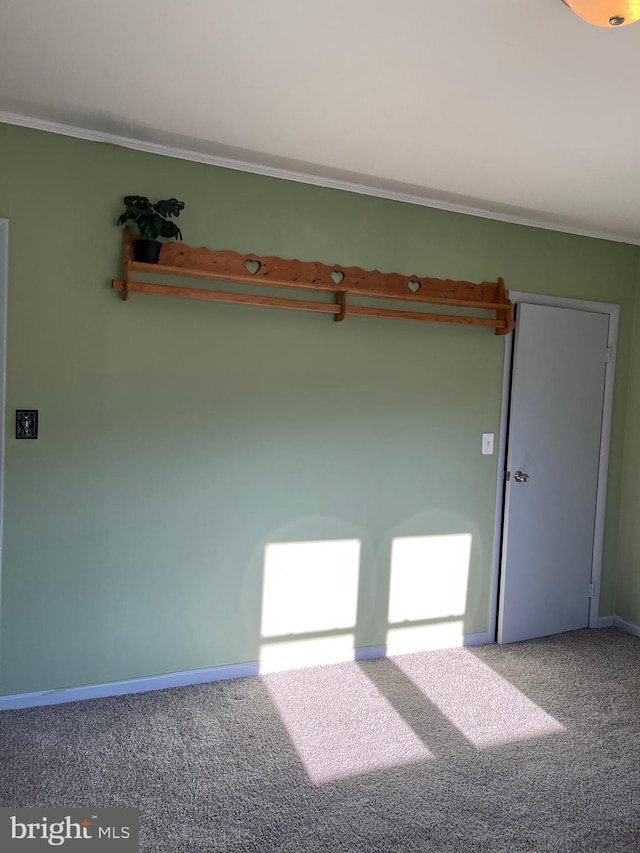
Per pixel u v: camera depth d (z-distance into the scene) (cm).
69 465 271
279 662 318
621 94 211
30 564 268
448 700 294
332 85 213
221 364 295
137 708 275
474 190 315
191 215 285
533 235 365
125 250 270
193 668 299
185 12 173
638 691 310
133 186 273
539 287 368
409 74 203
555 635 383
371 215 322
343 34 181
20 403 261
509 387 363
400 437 338
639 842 204
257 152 278
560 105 221
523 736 265
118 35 187
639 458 392
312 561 321
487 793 226
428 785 229
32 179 258
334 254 315
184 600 295
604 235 384
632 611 394
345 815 211
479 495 361
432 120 238
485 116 232
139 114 244
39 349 263
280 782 228
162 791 220
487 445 361
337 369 320
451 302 332
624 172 282
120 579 283
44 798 214
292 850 194
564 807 220
